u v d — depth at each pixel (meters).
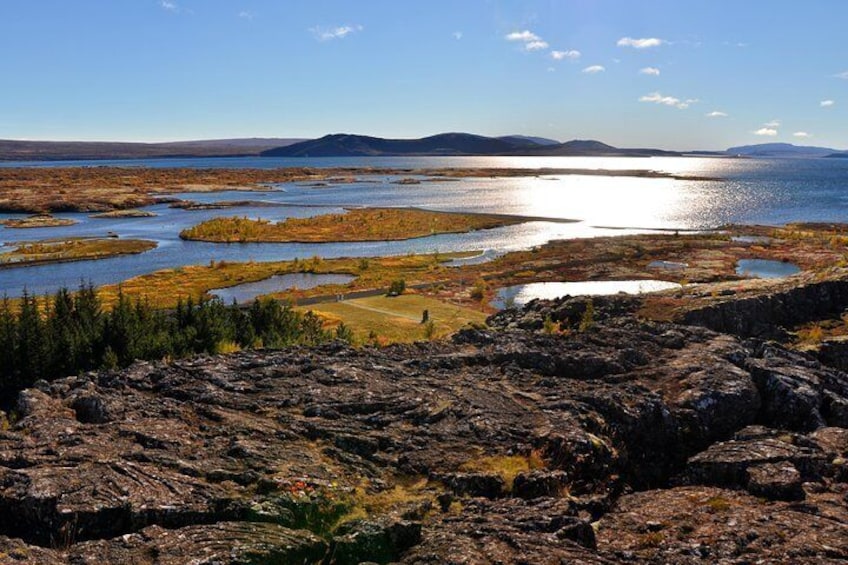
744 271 111.06
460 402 27.33
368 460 22.41
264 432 23.06
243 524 16.92
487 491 21.45
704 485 24.09
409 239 156.25
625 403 28.09
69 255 132.12
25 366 45.91
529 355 33.84
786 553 17.72
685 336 38.72
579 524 18.81
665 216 197.75
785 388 30.31
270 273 112.94
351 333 58.00
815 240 139.00
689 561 17.34
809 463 24.06
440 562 16.05
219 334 52.31
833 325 64.62
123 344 48.09
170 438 21.66
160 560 14.94
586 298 67.12
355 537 16.95
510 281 106.44
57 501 16.98
